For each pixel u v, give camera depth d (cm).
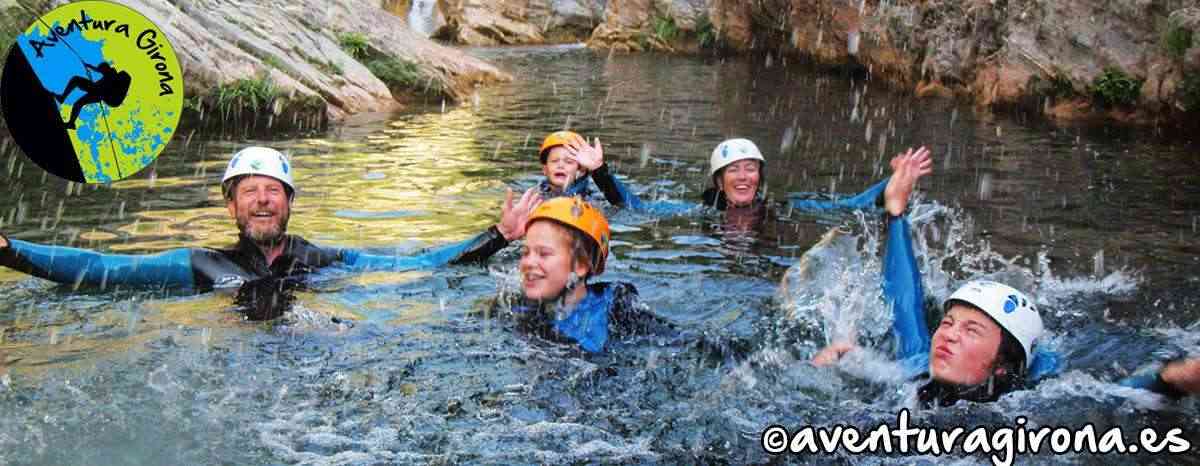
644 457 450
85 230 822
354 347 570
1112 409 497
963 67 1778
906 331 589
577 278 609
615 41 3147
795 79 2178
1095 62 1514
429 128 1447
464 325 606
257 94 1398
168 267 681
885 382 535
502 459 444
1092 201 961
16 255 646
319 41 1755
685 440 466
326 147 1254
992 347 516
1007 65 1623
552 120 1549
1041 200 969
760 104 1748
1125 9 1484
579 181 1007
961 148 1272
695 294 684
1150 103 1432
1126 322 637
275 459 440
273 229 699
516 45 3444
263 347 568
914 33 1928
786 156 1236
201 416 479
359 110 1614
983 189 1020
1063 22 1559
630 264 755
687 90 1983
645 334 589
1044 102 1574
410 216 898
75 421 472
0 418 473
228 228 833
